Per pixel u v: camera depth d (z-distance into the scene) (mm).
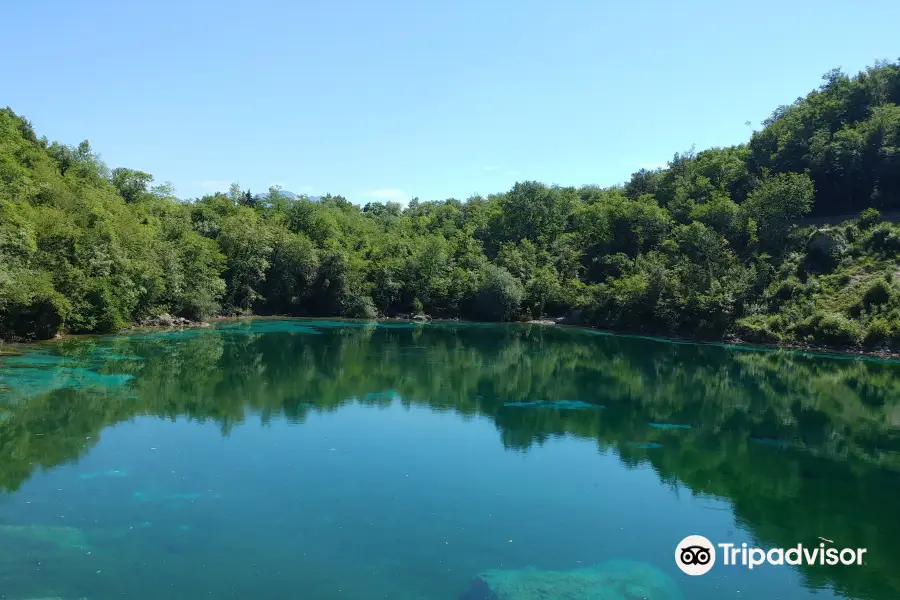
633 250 91688
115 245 53812
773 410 35031
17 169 51375
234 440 25031
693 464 24672
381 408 32281
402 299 92312
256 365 43000
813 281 65688
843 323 59062
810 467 24656
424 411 32000
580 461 24438
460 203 142500
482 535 17094
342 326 74188
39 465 21000
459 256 100062
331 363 45625
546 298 90188
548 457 24812
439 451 24969
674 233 84375
